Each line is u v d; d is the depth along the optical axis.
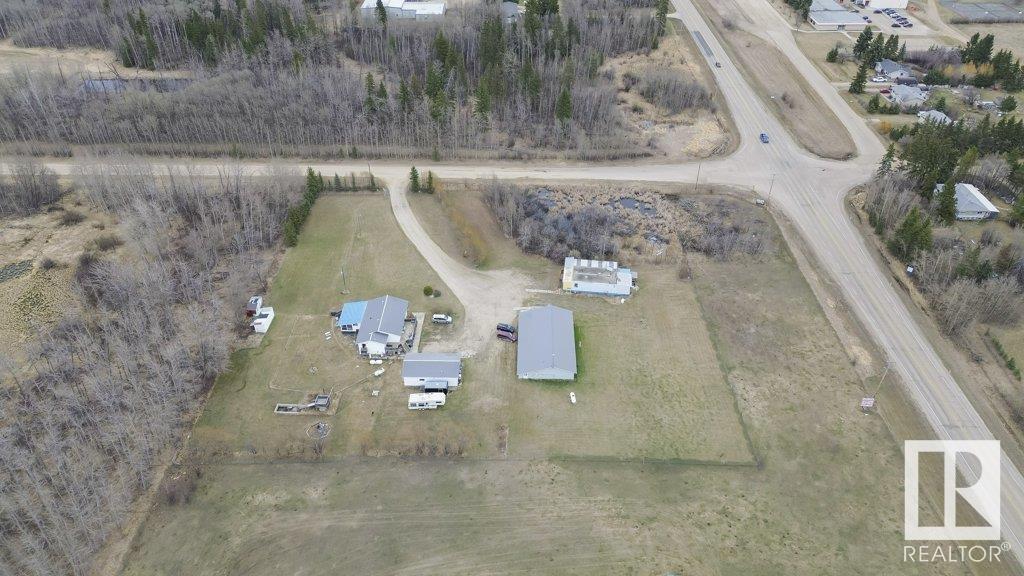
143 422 73.38
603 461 73.88
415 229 111.00
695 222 115.19
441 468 72.81
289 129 132.12
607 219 112.94
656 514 68.25
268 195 112.75
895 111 148.75
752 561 64.06
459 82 146.38
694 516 68.12
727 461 74.00
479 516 67.88
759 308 95.81
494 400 80.62
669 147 137.12
